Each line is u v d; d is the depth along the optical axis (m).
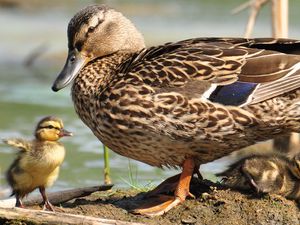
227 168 13.30
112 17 13.66
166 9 32.34
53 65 26.16
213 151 12.30
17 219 11.27
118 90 12.13
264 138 12.46
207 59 12.23
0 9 32.69
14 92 22.78
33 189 12.12
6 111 20.62
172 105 11.94
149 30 28.78
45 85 23.81
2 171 15.70
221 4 33.12
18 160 11.98
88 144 18.30
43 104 21.61
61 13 32.66
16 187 12.12
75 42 13.52
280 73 12.17
